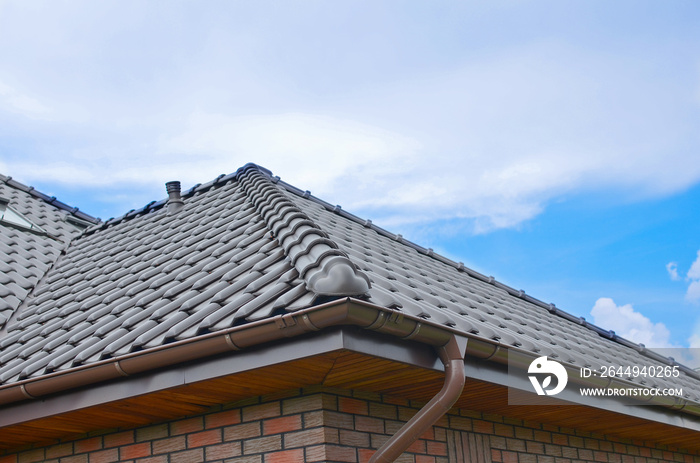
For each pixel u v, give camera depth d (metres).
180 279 5.97
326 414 4.55
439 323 4.42
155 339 4.48
